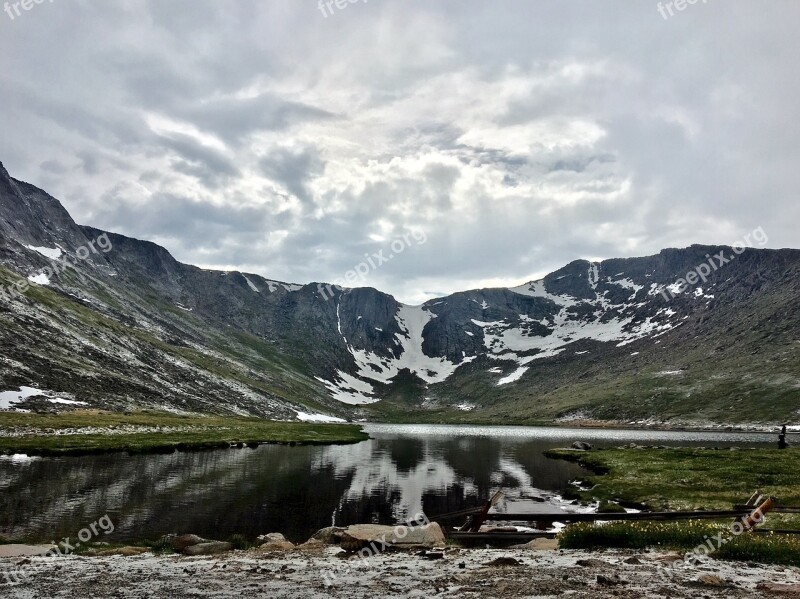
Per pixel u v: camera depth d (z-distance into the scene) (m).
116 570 19.55
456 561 20.23
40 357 143.88
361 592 14.55
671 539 23.45
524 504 46.88
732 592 13.62
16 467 60.75
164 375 187.25
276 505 44.97
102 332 190.50
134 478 56.00
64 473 57.34
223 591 15.05
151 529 35.34
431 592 14.24
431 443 134.75
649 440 151.88
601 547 23.42
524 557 20.95
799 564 19.41
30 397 119.12
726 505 39.25
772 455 68.00
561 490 55.69
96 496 45.47
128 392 151.25
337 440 127.31
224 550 27.20
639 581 15.20
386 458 89.31
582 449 107.25
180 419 135.38
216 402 186.50
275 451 95.94
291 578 17.14
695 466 61.78
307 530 36.50
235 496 48.19
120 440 88.44
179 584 16.31
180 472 61.91
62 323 175.25
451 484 59.78
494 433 199.88
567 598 12.91
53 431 91.69
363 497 50.09
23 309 167.88
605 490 51.47
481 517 28.80
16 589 15.70
